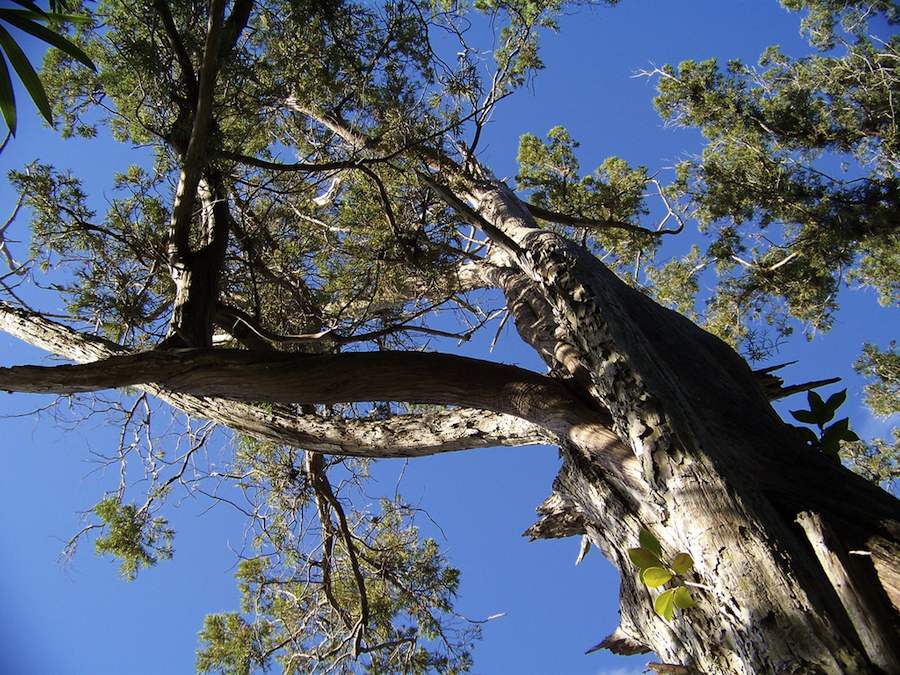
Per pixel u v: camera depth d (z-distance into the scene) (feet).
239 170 22.06
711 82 32.14
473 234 25.49
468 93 20.58
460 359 15.11
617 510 13.26
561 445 14.64
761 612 9.98
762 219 31.27
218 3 14.03
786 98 31.50
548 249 16.44
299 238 23.36
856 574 10.18
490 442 15.75
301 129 22.15
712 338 15.70
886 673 9.27
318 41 19.01
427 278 22.79
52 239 20.03
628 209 29.99
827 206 29.35
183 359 14.51
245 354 14.84
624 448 13.23
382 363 14.76
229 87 17.84
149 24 17.21
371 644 26.21
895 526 10.85
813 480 11.90
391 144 19.86
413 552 27.02
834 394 13.37
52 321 18.24
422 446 15.87
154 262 19.19
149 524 24.59
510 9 22.82
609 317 14.14
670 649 12.10
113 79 18.35
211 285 18.07
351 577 27.17
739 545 10.62
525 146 30.35
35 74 9.01
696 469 11.59
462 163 24.88
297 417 16.61
